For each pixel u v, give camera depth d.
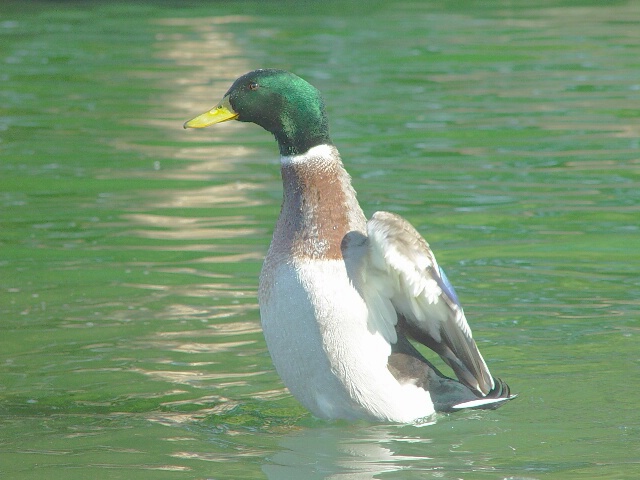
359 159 17.12
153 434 8.40
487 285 11.70
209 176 16.52
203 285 11.88
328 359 8.05
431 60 25.77
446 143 18.11
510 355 9.91
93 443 8.23
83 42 29.19
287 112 8.34
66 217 14.47
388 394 8.19
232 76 24.17
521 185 15.58
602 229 13.56
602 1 35.69
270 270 8.20
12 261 12.74
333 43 28.25
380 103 21.19
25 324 10.86
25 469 7.71
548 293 11.47
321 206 8.16
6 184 16.12
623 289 11.55
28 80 24.38
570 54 26.25
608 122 19.31
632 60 25.28
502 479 7.36
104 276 12.21
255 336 10.53
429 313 8.16
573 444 8.05
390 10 34.47
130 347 10.28
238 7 35.59
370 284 8.05
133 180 16.31
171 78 24.20
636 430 8.31
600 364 9.69
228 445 8.16
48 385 9.47
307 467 7.66
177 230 13.81
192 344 10.34
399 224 7.72
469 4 35.72
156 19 33.16
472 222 13.91
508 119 19.73
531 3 35.78
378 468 7.61
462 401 8.41
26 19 33.75
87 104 21.89
